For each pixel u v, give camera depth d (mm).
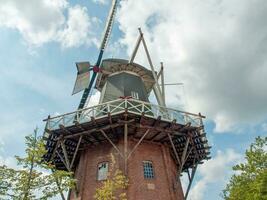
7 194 10844
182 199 18594
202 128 18438
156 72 24109
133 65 23875
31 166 11609
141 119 17188
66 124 17656
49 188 11484
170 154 20250
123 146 18141
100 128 17516
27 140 12125
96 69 23812
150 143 19469
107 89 22875
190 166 21859
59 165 21125
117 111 18094
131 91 22312
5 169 11133
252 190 14047
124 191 16266
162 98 21344
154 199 16859
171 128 18125
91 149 19578
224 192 18109
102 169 18141
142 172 17750
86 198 17328
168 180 18219
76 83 23922
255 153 15352
